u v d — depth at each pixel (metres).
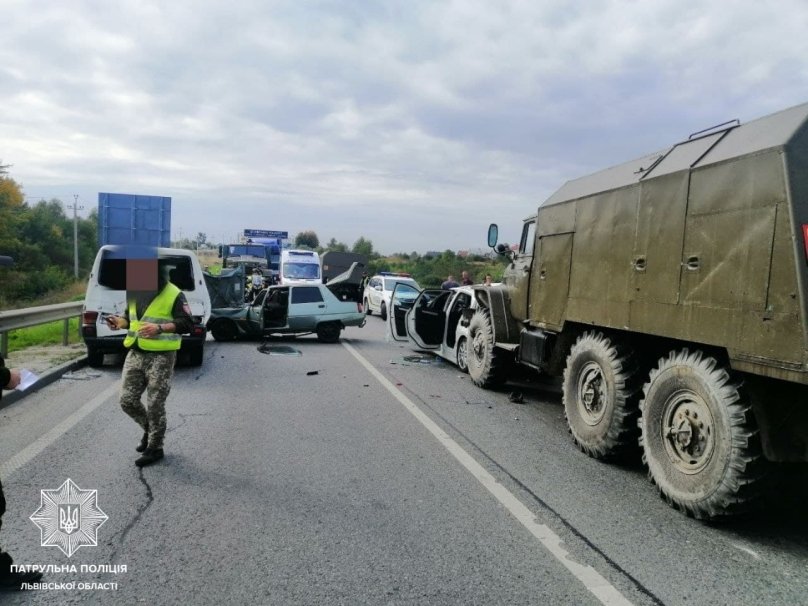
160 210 19.53
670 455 4.75
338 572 3.51
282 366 11.19
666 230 4.97
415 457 5.79
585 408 6.14
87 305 9.80
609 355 5.75
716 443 4.26
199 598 3.19
